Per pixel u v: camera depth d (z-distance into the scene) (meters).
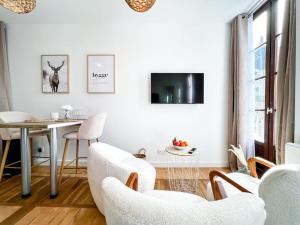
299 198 0.79
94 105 3.19
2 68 3.04
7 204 1.92
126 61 3.16
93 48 3.17
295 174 0.78
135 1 1.68
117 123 3.19
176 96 3.11
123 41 3.16
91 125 2.45
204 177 2.71
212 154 3.18
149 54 3.16
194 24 3.14
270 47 2.45
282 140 1.86
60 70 3.17
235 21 2.92
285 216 0.83
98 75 3.17
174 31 3.15
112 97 3.18
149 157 3.18
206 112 3.17
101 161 1.59
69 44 3.17
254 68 2.78
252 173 1.67
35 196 2.10
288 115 1.78
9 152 2.75
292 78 1.76
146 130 3.18
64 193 2.17
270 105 2.45
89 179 1.72
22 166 2.05
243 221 0.49
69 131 3.21
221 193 1.10
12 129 2.66
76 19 3.02
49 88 3.18
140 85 3.17
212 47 3.15
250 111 2.78
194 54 3.15
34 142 3.22
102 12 2.80
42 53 3.19
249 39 2.79
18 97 3.21
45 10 2.74
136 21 3.07
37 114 3.21
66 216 1.70
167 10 2.74
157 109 3.18
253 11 2.74
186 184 2.46
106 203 0.61
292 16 1.77
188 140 3.17
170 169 3.06
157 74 3.10
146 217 0.50
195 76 3.09
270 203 0.85
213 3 2.57
